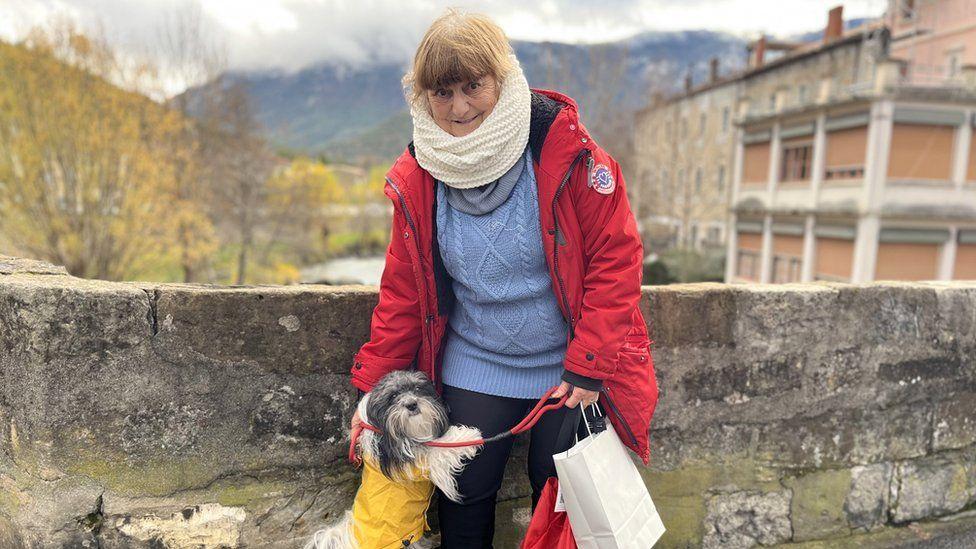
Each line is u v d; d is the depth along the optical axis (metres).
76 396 1.81
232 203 33.44
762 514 2.57
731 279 31.86
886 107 22.00
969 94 22.05
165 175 24.06
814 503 2.62
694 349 2.39
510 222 1.64
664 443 2.42
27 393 1.78
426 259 1.74
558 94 1.67
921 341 2.67
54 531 1.84
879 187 22.47
